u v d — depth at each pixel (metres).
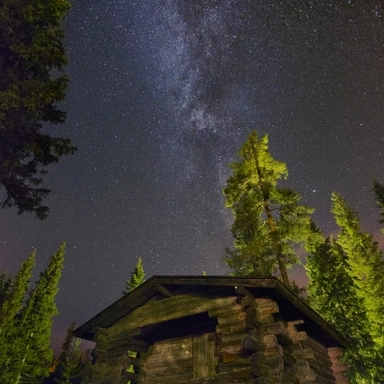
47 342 32.03
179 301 9.69
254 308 8.20
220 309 8.79
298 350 9.38
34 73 10.55
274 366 7.43
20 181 10.53
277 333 7.91
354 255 26.38
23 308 33.00
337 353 12.45
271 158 21.86
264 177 21.56
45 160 10.92
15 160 9.94
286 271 18.95
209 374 9.05
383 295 23.77
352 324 24.30
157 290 9.79
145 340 10.83
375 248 26.08
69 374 34.69
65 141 10.82
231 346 8.09
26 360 29.20
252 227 20.91
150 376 10.03
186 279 9.23
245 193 21.86
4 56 9.95
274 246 19.02
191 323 10.25
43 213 11.11
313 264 27.69
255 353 7.49
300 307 8.74
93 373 9.95
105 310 10.34
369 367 22.52
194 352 9.69
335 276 26.58
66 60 10.40
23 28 10.07
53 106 10.81
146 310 10.24
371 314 23.56
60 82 10.02
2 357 27.78
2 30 9.52
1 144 10.01
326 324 10.09
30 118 9.95
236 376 7.70
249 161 21.94
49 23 10.48
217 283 8.70
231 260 22.22
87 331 10.88
